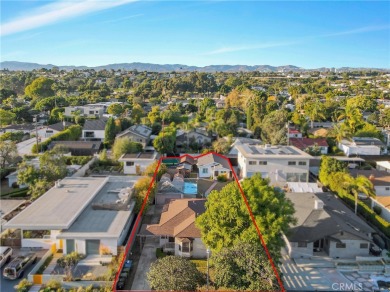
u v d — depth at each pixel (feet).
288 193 116.57
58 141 195.00
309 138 212.64
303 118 245.24
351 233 90.33
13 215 104.78
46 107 322.55
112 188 118.73
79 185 117.29
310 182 148.36
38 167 135.95
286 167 148.15
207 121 270.46
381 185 129.39
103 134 223.92
